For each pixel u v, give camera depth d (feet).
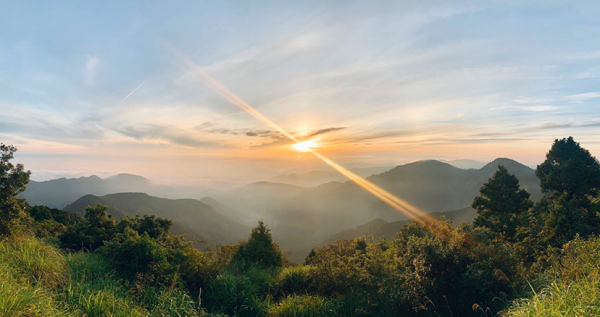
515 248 28.89
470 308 18.63
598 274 12.62
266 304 23.93
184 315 17.67
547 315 11.13
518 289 17.90
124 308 15.70
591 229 32.50
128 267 22.03
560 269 15.70
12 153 24.34
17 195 24.67
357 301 22.97
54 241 32.65
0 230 21.59
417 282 20.22
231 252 43.96
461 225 22.22
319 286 26.84
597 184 62.49
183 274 24.91
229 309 22.74
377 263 24.17
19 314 11.46
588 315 10.39
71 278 18.43
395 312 20.43
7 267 15.93
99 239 41.32
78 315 14.01
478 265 19.02
